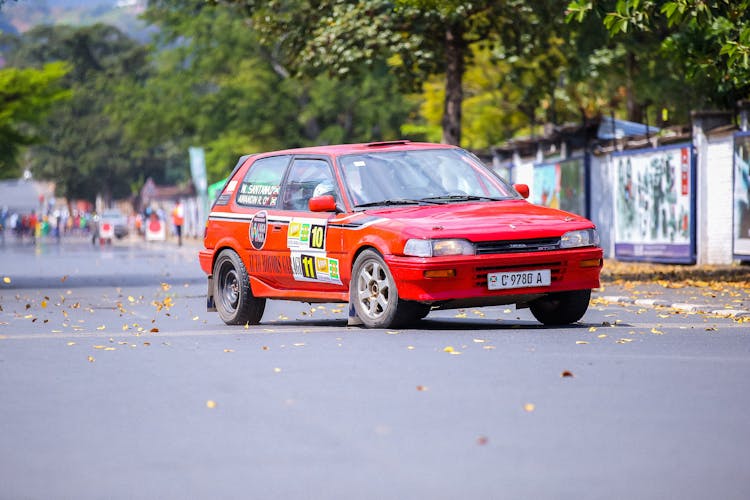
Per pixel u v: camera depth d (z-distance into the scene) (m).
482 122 64.12
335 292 16.73
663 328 15.70
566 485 6.90
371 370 11.66
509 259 15.41
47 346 14.61
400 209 16.30
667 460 7.54
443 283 15.23
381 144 17.50
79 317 20.19
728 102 31.55
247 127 93.50
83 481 7.21
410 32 34.84
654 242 37.22
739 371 11.37
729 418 8.95
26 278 36.16
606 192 41.78
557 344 13.71
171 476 7.30
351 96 93.69
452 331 15.38
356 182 16.80
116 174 168.88
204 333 16.23
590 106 54.59
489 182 17.30
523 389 10.33
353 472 7.30
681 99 45.28
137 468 7.54
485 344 13.77
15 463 7.75
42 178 170.12
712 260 34.41
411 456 7.72
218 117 96.69
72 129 166.62
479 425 8.72
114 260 52.69
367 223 16.00
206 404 9.90
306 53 35.06
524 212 16.20
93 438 8.55
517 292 15.50
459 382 10.77
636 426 8.65
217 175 97.06
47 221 129.12
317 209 16.34
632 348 13.29
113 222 109.44
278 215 17.62
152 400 10.18
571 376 11.06
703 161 34.59
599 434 8.36
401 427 8.69
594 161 42.50
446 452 7.82
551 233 15.73
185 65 99.06
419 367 11.80
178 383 11.12
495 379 10.91
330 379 11.12
